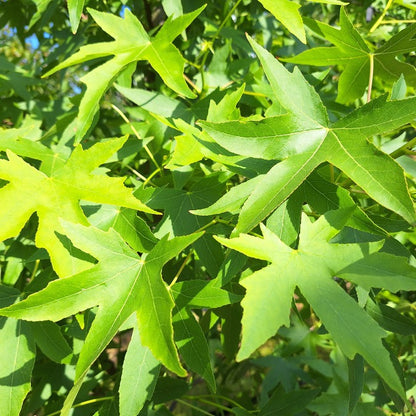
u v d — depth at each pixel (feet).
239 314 1.40
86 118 1.12
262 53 0.92
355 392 1.03
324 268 0.83
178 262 1.43
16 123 2.09
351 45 1.32
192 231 1.18
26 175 0.98
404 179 0.82
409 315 2.09
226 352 1.47
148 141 1.39
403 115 0.88
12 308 0.79
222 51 1.72
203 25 2.06
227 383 2.86
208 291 0.97
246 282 0.76
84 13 1.99
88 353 0.81
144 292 0.87
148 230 1.09
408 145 1.03
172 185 1.37
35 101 2.04
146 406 1.39
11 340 1.05
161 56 1.22
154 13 2.00
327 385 2.46
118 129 1.68
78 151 1.01
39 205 0.95
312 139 0.93
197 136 1.05
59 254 0.92
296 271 0.82
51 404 1.56
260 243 0.84
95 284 0.86
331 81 2.19
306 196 1.01
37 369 1.59
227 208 0.93
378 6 2.25
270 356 2.50
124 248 0.91
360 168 0.86
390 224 1.05
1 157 1.14
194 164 1.32
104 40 2.02
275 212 1.00
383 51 1.31
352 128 0.92
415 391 1.92
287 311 0.76
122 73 1.48
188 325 0.96
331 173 1.06
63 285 0.83
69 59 1.14
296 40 2.14
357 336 0.73
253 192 0.87
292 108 0.93
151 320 0.82
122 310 0.86
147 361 0.95
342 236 1.03
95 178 0.98
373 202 1.56
